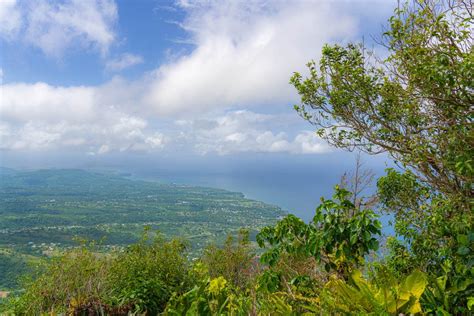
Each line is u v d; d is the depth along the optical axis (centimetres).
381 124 367
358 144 399
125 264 527
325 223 262
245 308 218
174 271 549
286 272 313
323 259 279
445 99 286
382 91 353
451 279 215
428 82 290
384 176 405
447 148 293
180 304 216
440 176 333
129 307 408
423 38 309
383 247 351
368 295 167
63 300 430
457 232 258
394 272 269
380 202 405
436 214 295
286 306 202
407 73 331
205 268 542
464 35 288
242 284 511
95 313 376
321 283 257
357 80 367
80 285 456
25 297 442
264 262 285
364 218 252
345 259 255
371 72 379
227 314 216
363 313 161
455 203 304
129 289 462
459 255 223
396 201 388
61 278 457
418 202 385
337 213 265
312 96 408
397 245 324
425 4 313
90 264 519
